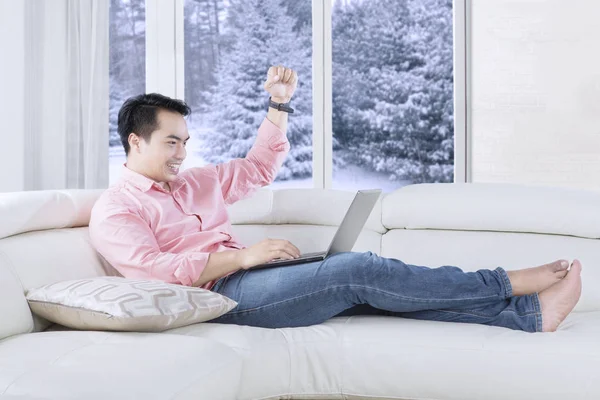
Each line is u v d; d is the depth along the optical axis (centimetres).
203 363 136
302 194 239
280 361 160
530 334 162
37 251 174
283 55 441
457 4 426
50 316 160
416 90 441
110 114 441
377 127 444
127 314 146
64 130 421
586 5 407
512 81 418
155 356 132
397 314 181
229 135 445
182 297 157
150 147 201
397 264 174
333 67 441
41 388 117
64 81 420
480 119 423
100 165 425
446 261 213
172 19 436
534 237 214
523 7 414
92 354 131
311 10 438
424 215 221
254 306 176
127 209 189
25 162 417
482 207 217
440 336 160
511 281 171
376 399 162
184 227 200
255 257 179
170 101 207
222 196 221
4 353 135
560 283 170
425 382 158
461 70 427
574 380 150
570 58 411
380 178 446
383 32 439
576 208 211
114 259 184
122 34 441
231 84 443
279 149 239
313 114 435
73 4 418
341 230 181
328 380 163
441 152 442
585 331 165
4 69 409
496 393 154
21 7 409
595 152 410
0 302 149
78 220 202
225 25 441
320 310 174
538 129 416
